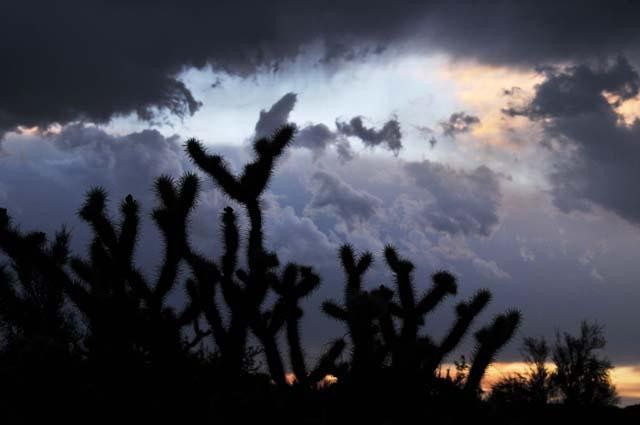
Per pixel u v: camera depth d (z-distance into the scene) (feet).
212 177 23.22
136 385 19.57
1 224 21.43
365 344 19.21
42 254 21.43
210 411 18.85
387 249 23.16
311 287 22.70
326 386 21.52
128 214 21.48
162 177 22.07
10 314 24.58
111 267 21.16
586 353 46.47
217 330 21.68
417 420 20.30
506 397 37.65
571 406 39.24
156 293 21.25
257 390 20.43
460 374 23.49
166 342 20.72
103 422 18.11
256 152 23.88
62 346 20.74
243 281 23.07
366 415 19.60
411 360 21.04
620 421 36.06
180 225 21.54
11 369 18.88
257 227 23.31
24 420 17.44
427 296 22.44
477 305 22.21
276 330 22.04
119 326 20.66
